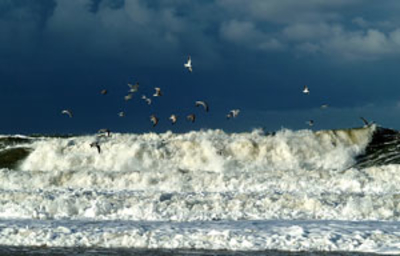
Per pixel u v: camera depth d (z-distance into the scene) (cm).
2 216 6347
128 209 6328
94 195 7375
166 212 6250
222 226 5484
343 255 4428
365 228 5259
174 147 10900
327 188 7906
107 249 4775
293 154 10650
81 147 11288
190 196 7100
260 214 6119
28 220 6078
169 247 4788
